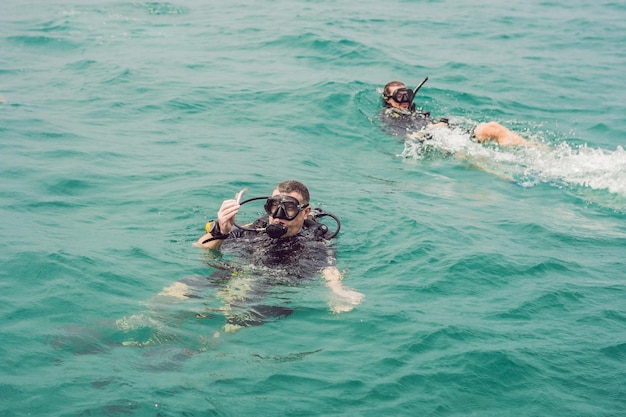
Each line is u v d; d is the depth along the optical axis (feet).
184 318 16.39
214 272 18.78
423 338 16.14
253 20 56.75
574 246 22.30
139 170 26.78
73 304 16.74
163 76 40.55
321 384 14.33
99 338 15.43
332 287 18.38
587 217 25.26
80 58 44.68
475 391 14.48
